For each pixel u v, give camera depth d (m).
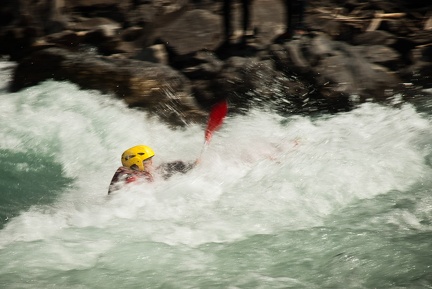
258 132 32.44
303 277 18.67
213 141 31.42
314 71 35.66
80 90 34.44
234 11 39.34
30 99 33.78
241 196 24.08
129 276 18.91
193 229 21.78
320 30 40.16
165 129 32.84
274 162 26.78
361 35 39.28
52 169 28.80
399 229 21.31
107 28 40.69
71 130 31.59
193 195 24.20
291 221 22.22
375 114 33.38
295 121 33.66
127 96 33.94
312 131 31.92
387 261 19.27
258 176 25.61
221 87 35.62
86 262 19.69
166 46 38.06
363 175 25.22
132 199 23.84
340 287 18.06
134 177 24.58
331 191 24.19
